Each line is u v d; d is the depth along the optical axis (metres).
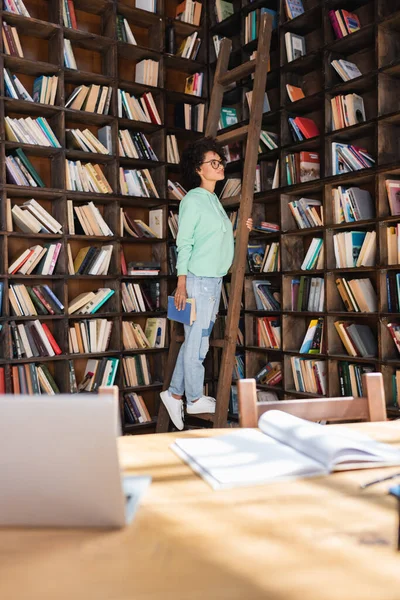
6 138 3.45
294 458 1.10
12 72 3.63
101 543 0.78
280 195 3.71
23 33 3.64
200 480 1.02
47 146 3.51
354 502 0.91
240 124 3.98
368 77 3.16
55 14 3.63
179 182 4.32
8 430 0.81
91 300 3.71
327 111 3.41
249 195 3.32
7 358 3.34
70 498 0.82
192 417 3.79
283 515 0.86
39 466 0.81
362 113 3.38
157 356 4.12
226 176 4.34
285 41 3.76
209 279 3.30
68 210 3.60
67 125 3.86
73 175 3.64
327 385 3.41
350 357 3.27
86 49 3.93
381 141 3.12
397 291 3.07
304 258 3.79
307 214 3.57
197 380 3.35
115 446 0.79
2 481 0.82
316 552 0.74
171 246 4.10
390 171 3.05
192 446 1.21
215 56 4.32
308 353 3.50
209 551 0.74
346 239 3.32
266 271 3.90
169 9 4.41
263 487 0.98
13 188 3.37
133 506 0.90
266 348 3.83
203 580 0.67
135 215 4.16
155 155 4.07
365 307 3.23
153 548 0.76
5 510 0.84
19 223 3.49
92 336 3.71
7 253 3.48
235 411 4.11
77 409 0.79
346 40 3.29
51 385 3.54
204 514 0.87
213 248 3.26
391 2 3.18
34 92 3.62
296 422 1.25
